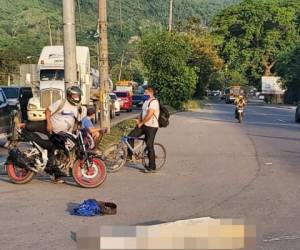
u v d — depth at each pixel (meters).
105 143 16.14
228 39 95.44
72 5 14.42
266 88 89.56
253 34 94.00
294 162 13.85
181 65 46.12
